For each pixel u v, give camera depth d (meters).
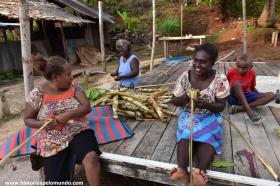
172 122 3.56
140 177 2.68
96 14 16.73
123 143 3.05
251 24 13.88
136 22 18.89
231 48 11.78
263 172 2.44
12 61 12.08
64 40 14.47
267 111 3.82
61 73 2.53
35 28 17.23
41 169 3.37
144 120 3.65
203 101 2.60
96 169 2.55
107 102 3.94
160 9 19.73
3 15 11.07
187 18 17.12
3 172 3.81
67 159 2.67
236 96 3.60
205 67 2.54
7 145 3.11
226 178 2.35
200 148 2.54
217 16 16.55
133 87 4.75
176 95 2.80
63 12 14.71
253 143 2.93
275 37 11.36
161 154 2.79
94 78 10.45
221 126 3.19
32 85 3.33
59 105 2.65
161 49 15.73
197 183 2.30
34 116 2.76
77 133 2.70
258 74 6.04
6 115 6.29
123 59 4.92
